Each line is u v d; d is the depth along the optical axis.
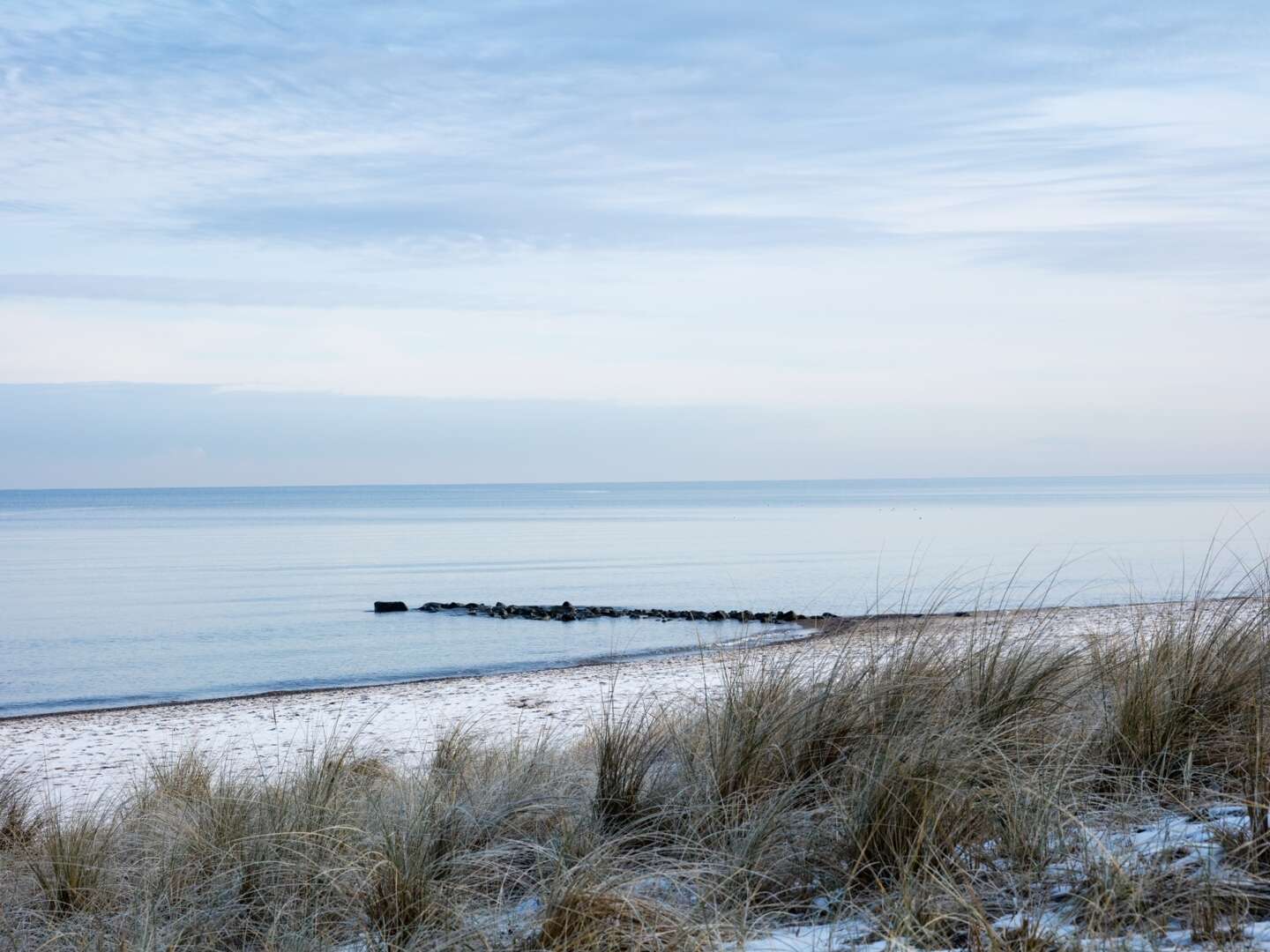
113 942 3.97
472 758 7.11
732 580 36.88
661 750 5.29
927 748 4.16
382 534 100.81
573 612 35.72
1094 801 4.11
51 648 30.25
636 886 3.64
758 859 3.78
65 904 4.78
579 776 5.45
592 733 6.61
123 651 29.62
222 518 155.12
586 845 4.26
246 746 13.58
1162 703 4.68
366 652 28.44
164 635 32.53
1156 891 3.11
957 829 3.71
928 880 3.38
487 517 149.50
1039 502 165.00
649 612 34.56
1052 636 6.12
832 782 4.54
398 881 3.85
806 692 5.21
